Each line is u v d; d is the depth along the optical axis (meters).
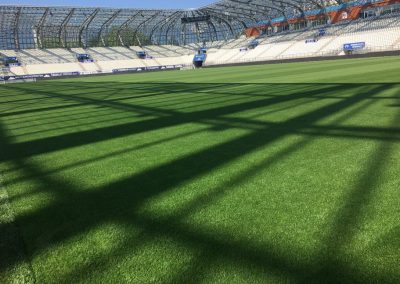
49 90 20.28
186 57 58.56
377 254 1.94
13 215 2.82
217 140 4.80
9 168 4.21
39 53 50.50
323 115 5.93
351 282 1.74
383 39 37.38
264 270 1.87
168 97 11.45
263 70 26.11
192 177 3.39
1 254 2.26
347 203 2.57
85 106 10.46
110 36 56.88
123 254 2.14
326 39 43.16
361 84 10.16
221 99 9.53
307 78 14.42
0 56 47.16
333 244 2.06
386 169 3.17
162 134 5.54
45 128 7.01
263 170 3.42
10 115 9.52
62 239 2.38
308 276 1.80
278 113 6.51
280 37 50.62
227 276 1.85
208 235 2.28
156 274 1.92
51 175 3.81
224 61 53.03
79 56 51.50
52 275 1.99
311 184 2.97
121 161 4.15
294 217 2.42
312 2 45.31
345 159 3.54
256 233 2.26
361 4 43.34
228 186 3.09
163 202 2.85
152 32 59.69
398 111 5.77
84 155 4.57
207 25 60.38
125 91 15.53
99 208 2.84
